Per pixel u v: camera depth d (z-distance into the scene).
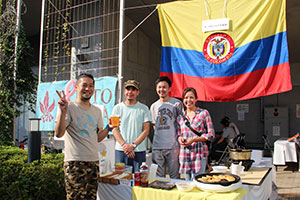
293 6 6.95
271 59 3.48
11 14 6.12
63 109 2.25
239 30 3.67
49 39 6.93
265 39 3.53
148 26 8.69
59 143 5.70
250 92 3.59
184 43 3.95
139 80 8.73
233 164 2.81
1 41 5.98
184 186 2.16
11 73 6.00
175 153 3.16
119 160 3.11
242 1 3.65
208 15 3.82
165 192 2.15
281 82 3.41
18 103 6.08
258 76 3.55
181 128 3.04
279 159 6.50
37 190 3.01
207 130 2.96
